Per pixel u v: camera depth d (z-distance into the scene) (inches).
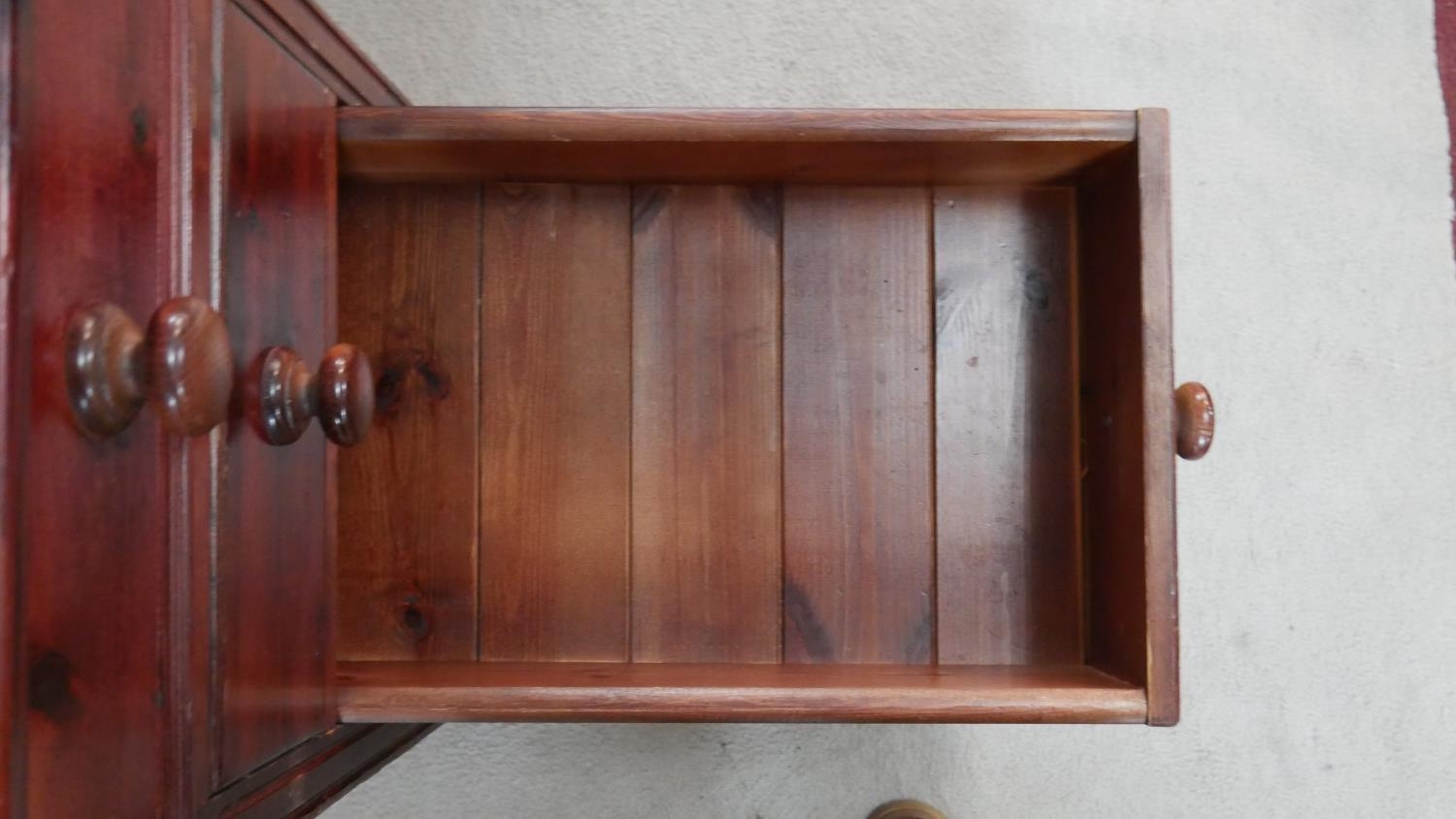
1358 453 38.2
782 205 31.2
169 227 17.7
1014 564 30.4
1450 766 37.5
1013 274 31.0
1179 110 38.6
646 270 31.1
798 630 30.4
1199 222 38.4
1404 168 38.7
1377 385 38.3
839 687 25.7
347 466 30.8
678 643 30.4
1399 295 38.4
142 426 17.1
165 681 17.5
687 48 38.2
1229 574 37.9
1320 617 37.9
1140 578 25.8
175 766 17.6
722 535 30.7
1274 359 38.3
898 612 30.4
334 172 25.2
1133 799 37.5
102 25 16.1
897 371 30.9
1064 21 38.6
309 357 23.6
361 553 30.6
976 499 30.6
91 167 15.8
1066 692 25.4
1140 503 25.8
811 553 30.6
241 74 20.1
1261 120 38.7
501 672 28.2
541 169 29.2
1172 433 25.4
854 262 31.1
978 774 37.5
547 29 38.1
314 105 24.1
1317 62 38.9
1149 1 38.8
